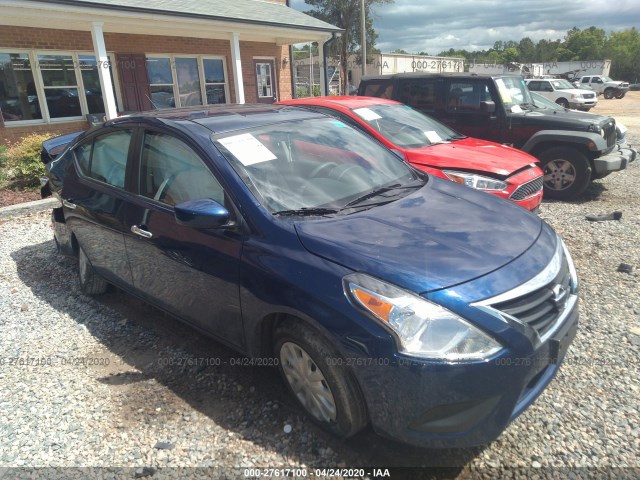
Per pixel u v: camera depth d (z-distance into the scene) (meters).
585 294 4.21
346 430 2.46
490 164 5.27
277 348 2.72
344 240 2.50
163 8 10.38
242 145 3.12
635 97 39.47
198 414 2.84
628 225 6.08
